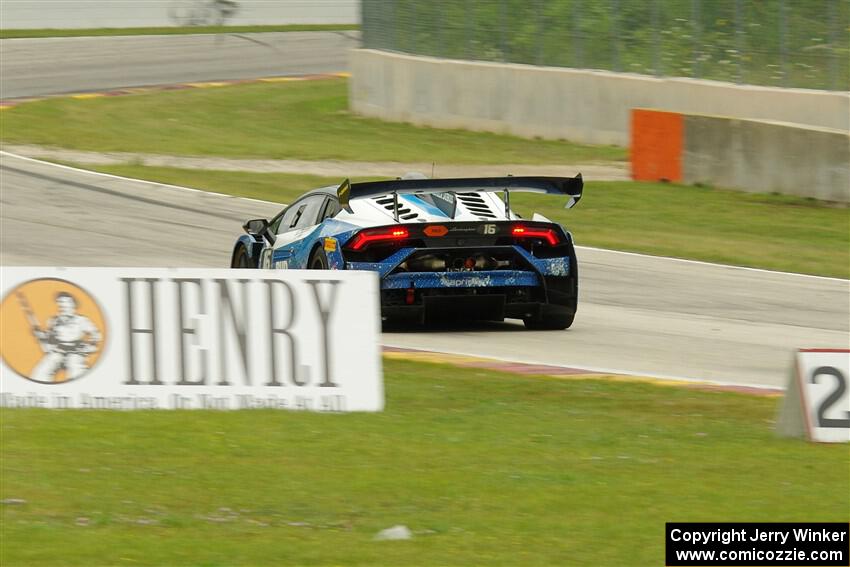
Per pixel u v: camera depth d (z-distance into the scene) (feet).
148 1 627.87
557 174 305.53
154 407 97.45
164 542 68.39
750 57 325.42
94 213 242.58
